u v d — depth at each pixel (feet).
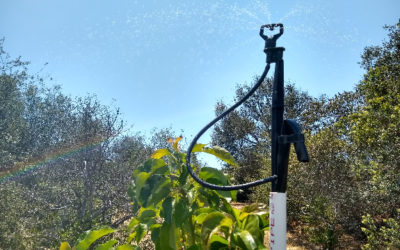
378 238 24.70
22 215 21.54
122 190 23.72
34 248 20.51
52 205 22.54
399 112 23.93
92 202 23.53
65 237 20.36
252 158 69.31
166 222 9.46
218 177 10.31
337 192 35.27
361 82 32.09
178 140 10.87
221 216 8.96
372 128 26.25
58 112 30.25
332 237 35.88
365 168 27.76
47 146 28.91
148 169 10.27
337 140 36.86
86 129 25.79
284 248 7.28
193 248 9.32
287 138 7.55
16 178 24.39
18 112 31.09
